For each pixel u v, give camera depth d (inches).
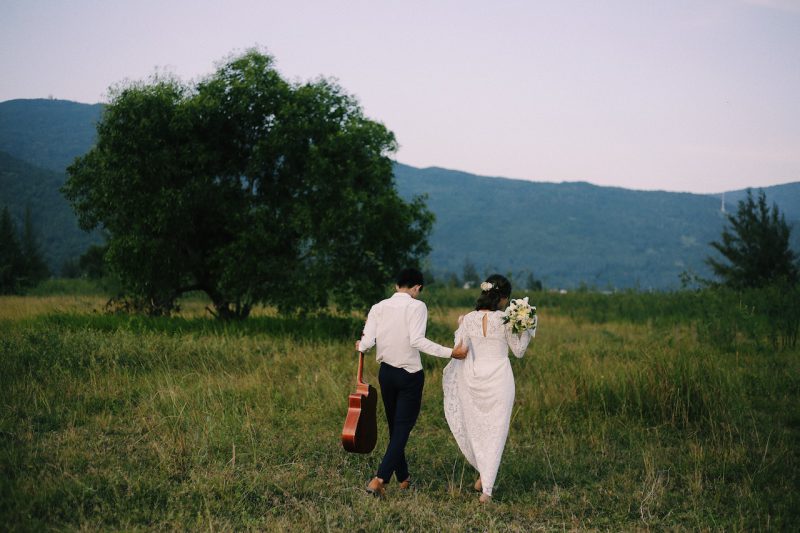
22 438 236.8
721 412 311.3
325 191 545.6
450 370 230.4
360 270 551.2
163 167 544.7
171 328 522.6
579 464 243.3
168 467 209.9
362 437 207.0
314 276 542.6
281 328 531.8
